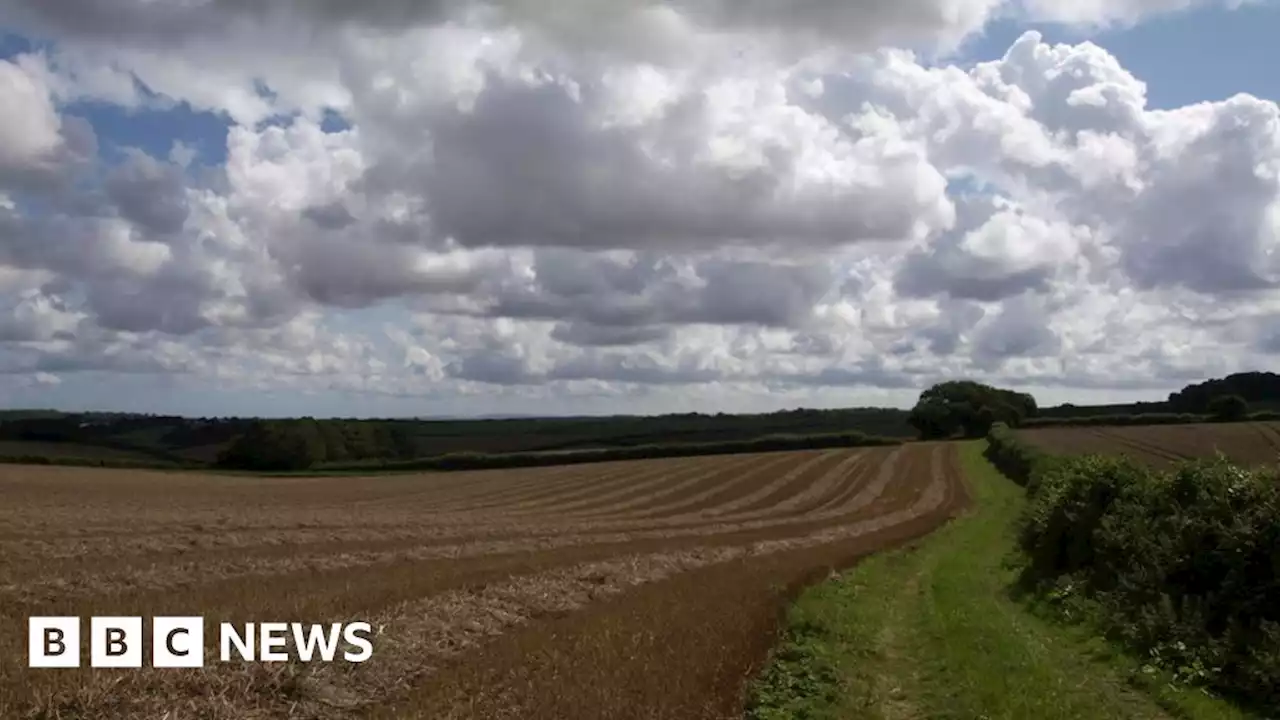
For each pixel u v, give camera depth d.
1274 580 16.66
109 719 11.85
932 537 42.66
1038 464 52.75
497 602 21.02
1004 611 22.70
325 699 13.59
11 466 77.00
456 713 12.62
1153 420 119.88
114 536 33.03
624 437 123.31
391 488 71.94
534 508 58.59
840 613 20.73
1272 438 81.81
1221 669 15.34
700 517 54.03
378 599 20.22
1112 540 22.12
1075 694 14.49
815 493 68.88
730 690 14.24
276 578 24.80
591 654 15.96
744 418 145.25
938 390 138.12
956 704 14.21
